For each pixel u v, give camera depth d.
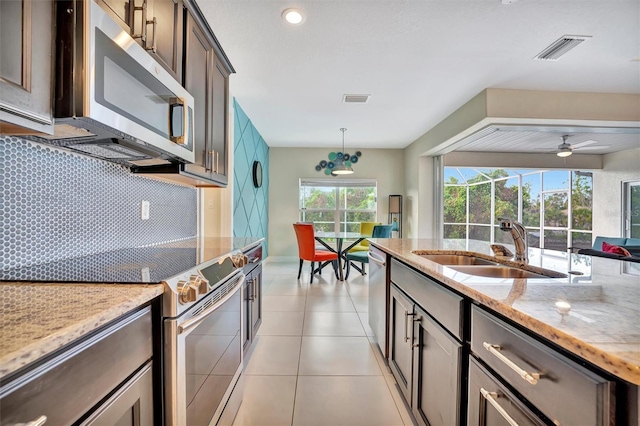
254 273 2.36
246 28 2.29
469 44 2.50
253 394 1.78
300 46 2.54
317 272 5.20
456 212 8.83
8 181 1.04
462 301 1.04
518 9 2.06
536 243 7.21
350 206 6.83
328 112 4.29
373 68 2.93
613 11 2.07
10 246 1.06
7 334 0.54
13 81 0.71
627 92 3.50
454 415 1.07
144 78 1.15
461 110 4.02
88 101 0.85
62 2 0.84
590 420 0.56
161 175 1.87
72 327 0.58
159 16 1.37
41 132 0.84
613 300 0.82
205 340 1.19
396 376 1.86
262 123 4.87
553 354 0.66
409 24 2.23
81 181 1.39
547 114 3.46
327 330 2.73
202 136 1.87
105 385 0.68
